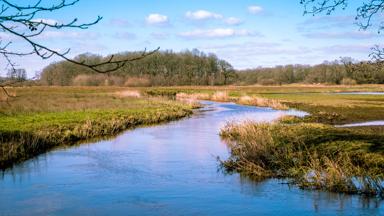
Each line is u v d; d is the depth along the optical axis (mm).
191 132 26953
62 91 70750
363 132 23328
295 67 154875
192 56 137375
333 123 32406
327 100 59719
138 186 13023
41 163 16500
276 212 10391
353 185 12172
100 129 25750
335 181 12453
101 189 12664
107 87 93000
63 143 21656
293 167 14609
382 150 16484
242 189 12617
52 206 10961
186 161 16953
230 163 15758
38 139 19969
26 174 14594
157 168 15633
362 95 75062
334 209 10539
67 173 14773
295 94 81188
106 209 10742
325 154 16281
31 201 11391
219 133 25422
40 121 26578
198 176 14352
